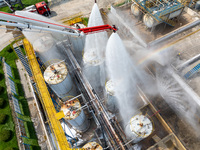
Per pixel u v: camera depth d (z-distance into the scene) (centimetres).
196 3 3022
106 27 1299
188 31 2405
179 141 1320
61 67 1459
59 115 1259
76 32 1286
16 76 2673
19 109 2314
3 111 2305
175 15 2331
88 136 1480
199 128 1789
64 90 1493
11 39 3122
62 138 1180
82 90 1650
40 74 1543
